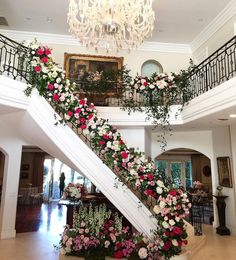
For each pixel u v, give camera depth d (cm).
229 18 642
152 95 646
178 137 834
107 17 369
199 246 568
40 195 1355
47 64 464
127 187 455
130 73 818
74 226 517
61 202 618
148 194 433
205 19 691
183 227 420
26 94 443
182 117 633
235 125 684
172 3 625
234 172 696
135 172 443
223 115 527
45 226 774
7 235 633
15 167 670
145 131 726
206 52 759
